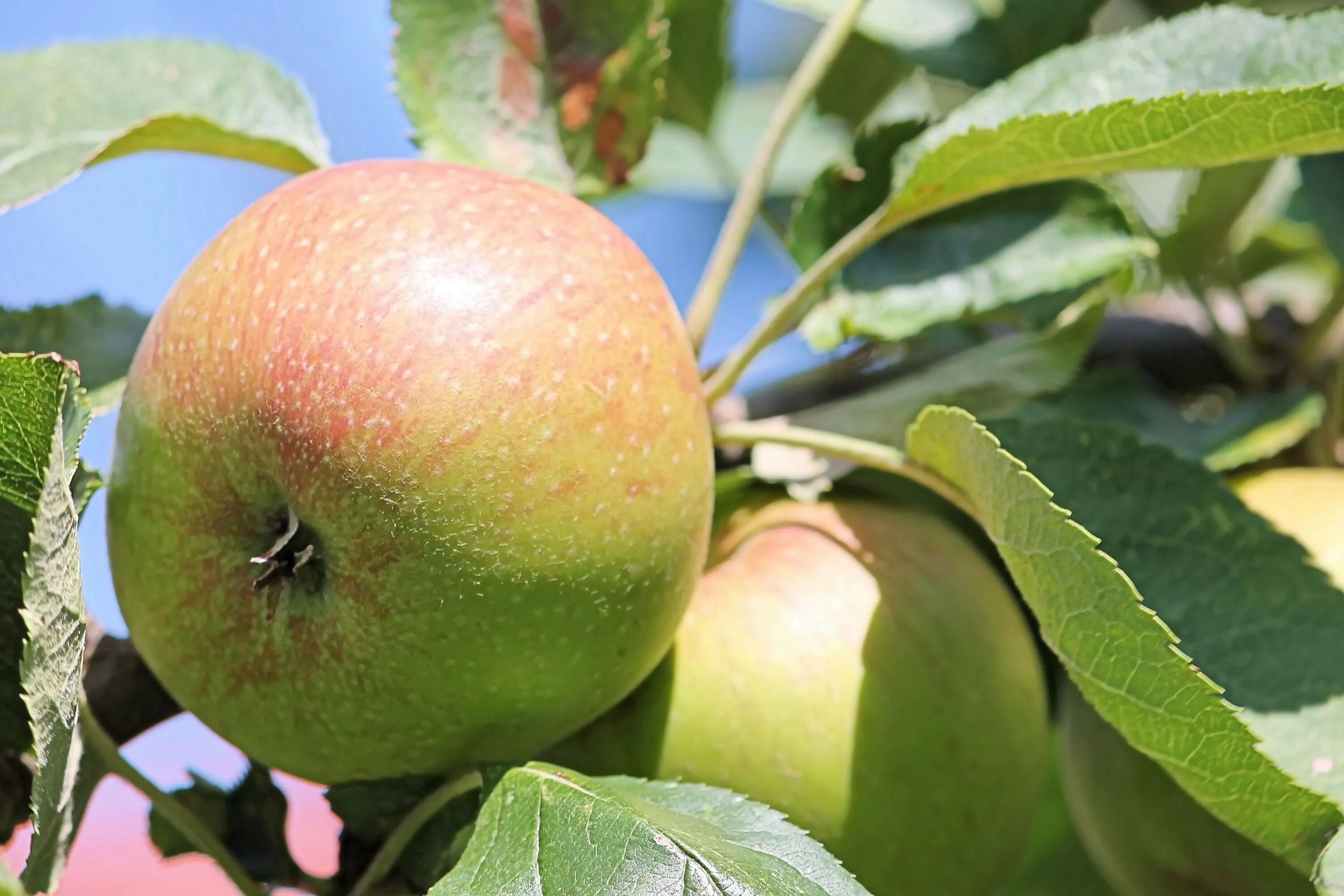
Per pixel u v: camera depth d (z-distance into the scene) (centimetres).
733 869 39
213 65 47
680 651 44
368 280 40
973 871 44
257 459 41
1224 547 46
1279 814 42
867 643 44
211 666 42
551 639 41
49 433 40
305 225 41
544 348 40
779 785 43
